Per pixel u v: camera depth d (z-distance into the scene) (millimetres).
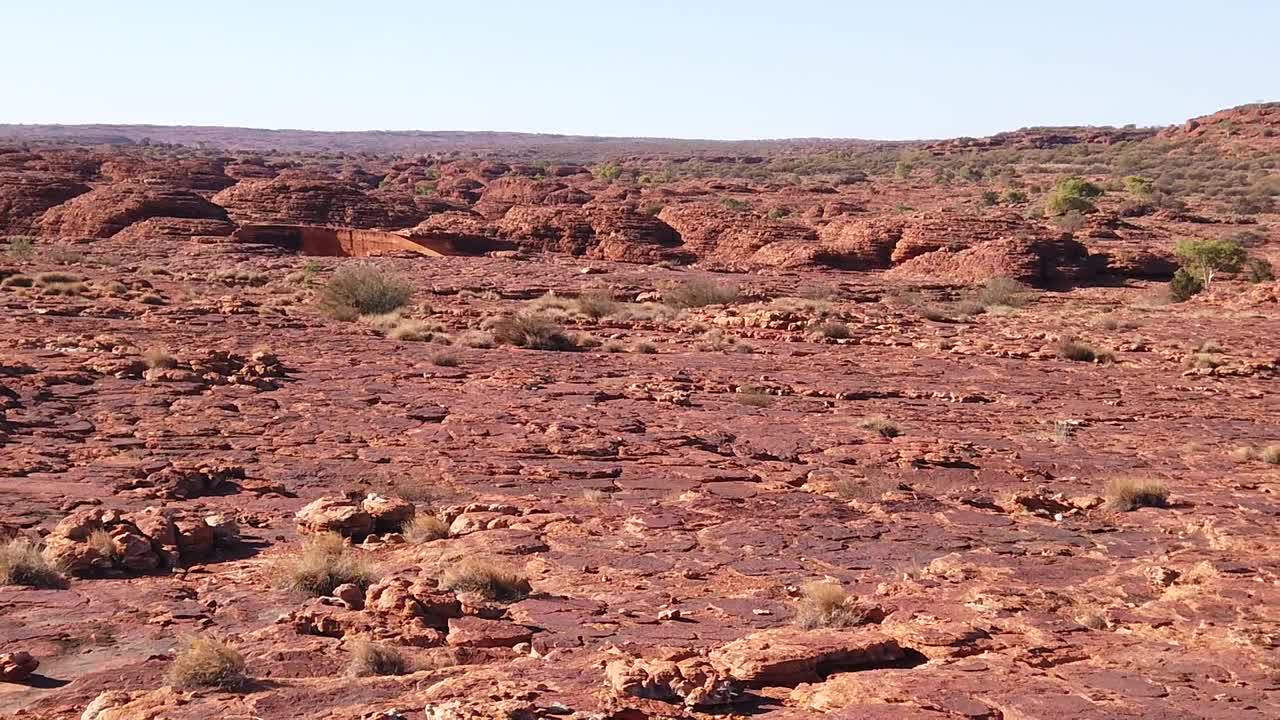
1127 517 16594
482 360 32406
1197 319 53906
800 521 15156
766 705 7660
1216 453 23516
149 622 9961
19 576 11086
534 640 9438
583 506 15797
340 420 21844
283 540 13617
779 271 74938
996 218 78312
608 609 10656
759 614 10570
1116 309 59469
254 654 8836
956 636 9008
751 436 22641
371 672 8391
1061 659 8742
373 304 44719
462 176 142625
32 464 16453
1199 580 11820
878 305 57875
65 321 35688
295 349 32781
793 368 34719
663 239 82875
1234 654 8938
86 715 7363
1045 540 14734
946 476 19375
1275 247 85562
